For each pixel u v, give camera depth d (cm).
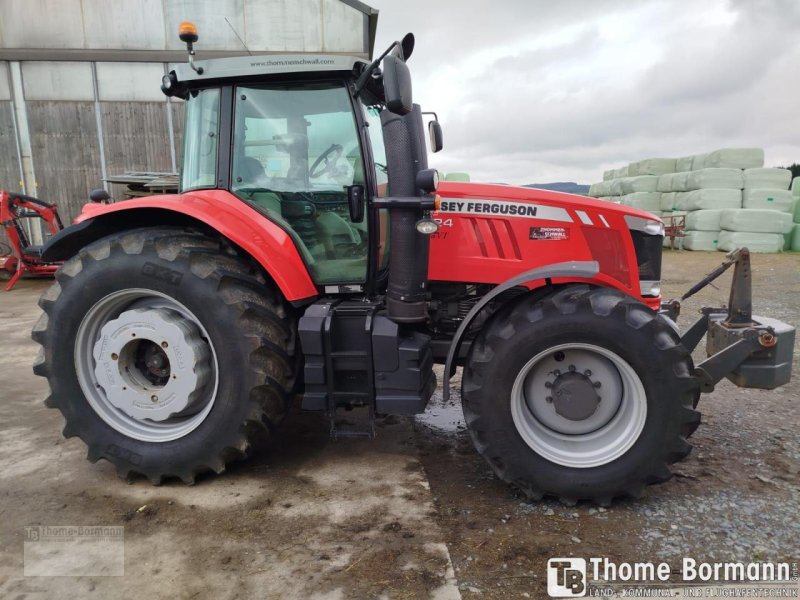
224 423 257
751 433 320
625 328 234
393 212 254
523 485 248
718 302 711
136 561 207
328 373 261
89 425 270
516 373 242
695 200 1376
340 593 188
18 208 929
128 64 1034
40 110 1034
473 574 197
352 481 271
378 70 258
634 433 239
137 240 260
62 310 266
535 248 286
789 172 1316
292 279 267
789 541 216
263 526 230
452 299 299
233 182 281
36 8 998
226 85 277
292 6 1016
